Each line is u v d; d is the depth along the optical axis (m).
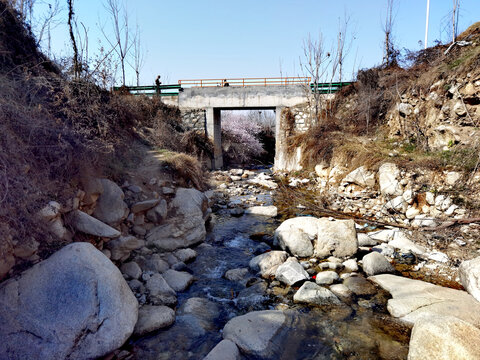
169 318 3.88
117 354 3.28
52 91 5.24
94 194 5.11
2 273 3.19
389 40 14.52
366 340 3.60
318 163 13.09
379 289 4.73
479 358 2.66
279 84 17.31
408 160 8.56
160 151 9.20
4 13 5.22
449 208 6.75
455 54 9.49
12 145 3.66
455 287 4.70
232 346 3.33
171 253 5.91
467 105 7.90
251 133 25.47
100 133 5.96
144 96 15.66
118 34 13.91
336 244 5.94
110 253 4.73
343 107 15.62
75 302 3.16
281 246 6.40
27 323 2.96
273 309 4.28
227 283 5.14
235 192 12.27
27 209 3.54
